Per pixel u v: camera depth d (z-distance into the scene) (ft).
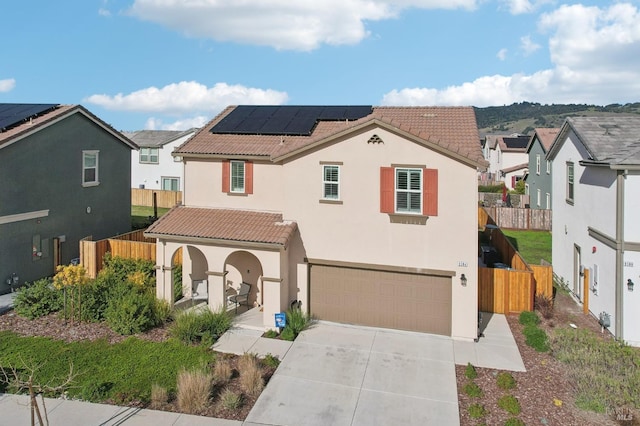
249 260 62.28
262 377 43.06
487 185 188.65
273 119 69.72
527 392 40.65
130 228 93.45
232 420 36.78
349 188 54.39
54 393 39.78
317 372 44.68
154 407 38.19
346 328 55.01
